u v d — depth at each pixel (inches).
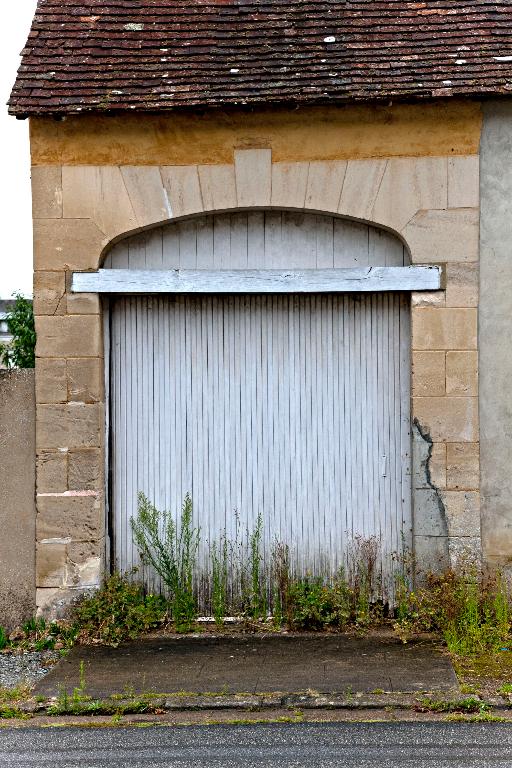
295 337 325.7
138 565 326.0
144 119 315.3
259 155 315.6
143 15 338.0
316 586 318.3
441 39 323.0
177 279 318.3
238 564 325.1
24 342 537.6
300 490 325.1
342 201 315.6
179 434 327.0
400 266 320.2
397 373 323.0
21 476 319.3
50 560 315.6
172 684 262.2
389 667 272.7
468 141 313.6
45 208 317.4
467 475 313.7
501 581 311.1
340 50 321.1
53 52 326.0
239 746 221.8
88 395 318.0
